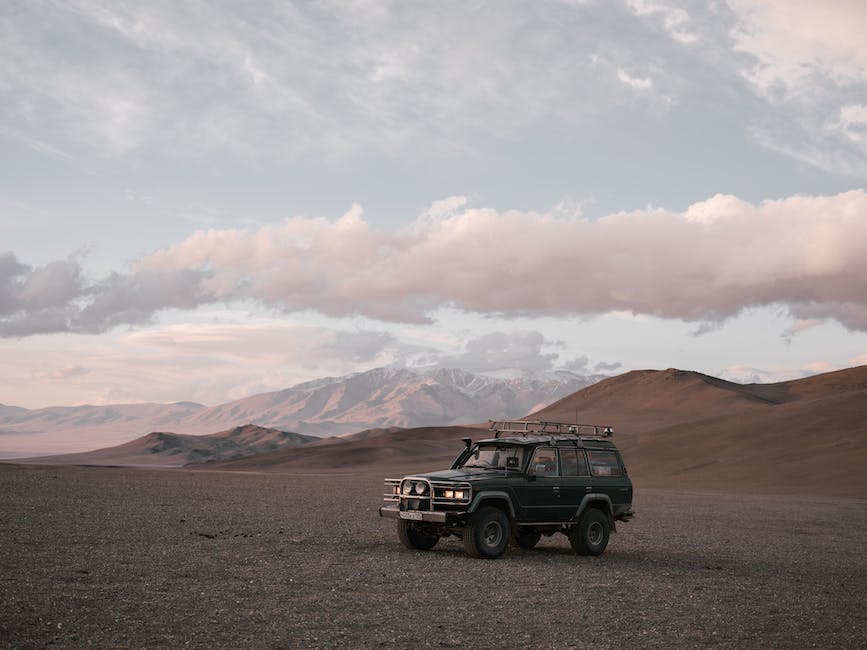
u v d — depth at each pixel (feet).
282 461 602.85
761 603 41.16
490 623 33.32
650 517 101.91
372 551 54.49
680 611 37.76
